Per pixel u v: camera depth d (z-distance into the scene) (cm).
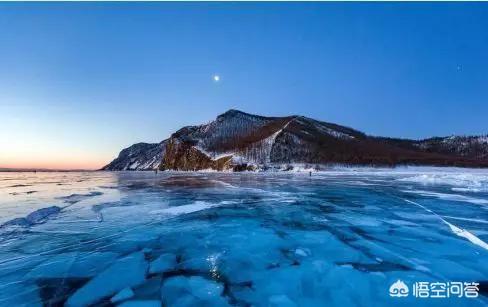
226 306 433
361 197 1401
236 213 1034
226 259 606
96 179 3594
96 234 777
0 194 1716
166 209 1116
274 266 569
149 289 480
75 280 510
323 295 463
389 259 591
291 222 900
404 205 1138
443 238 712
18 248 665
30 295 459
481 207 1060
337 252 636
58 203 1298
